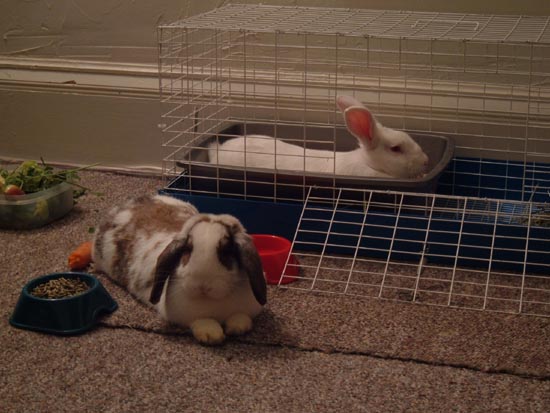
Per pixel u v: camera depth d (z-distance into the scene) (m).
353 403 0.92
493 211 1.38
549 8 1.48
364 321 1.10
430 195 1.27
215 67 1.65
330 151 1.49
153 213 1.20
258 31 1.34
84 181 1.69
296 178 1.33
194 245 1.00
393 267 1.29
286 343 1.04
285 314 1.12
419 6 1.55
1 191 1.42
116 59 1.73
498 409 0.91
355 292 1.19
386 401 0.93
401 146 1.39
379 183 1.30
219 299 1.04
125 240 1.19
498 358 1.00
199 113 1.66
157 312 1.12
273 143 1.46
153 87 1.67
